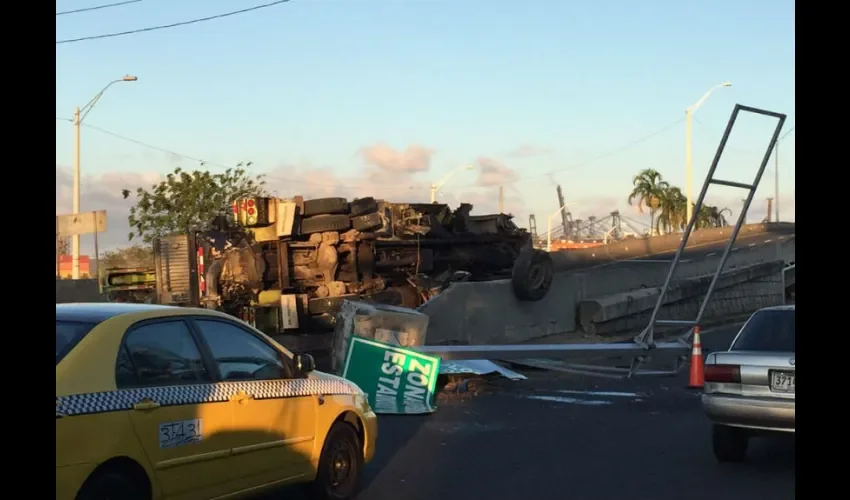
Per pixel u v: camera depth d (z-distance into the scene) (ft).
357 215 56.65
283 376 20.80
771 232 107.65
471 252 63.52
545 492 23.67
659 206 208.03
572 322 64.90
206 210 124.36
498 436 32.19
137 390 16.39
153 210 125.70
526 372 49.80
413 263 59.26
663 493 23.43
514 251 66.49
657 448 29.73
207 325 18.98
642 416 36.35
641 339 47.01
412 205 61.36
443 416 36.78
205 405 17.70
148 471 16.17
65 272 125.39
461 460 27.94
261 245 55.93
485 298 57.11
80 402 15.23
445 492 23.73
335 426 22.13
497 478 25.40
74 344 15.88
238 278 54.80
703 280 73.72
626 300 65.67
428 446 30.35
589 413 37.24
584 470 26.40
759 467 26.63
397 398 38.42
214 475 17.85
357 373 38.81
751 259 84.17
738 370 25.40
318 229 55.16
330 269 54.80
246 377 19.54
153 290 63.82
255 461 19.07
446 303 54.29
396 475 25.85
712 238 98.73
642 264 74.79
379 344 39.24
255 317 52.75
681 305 71.82
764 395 24.97
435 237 61.21
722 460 27.30
